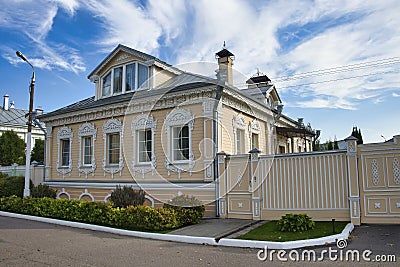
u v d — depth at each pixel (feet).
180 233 24.58
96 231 27.61
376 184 25.25
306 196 27.76
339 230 22.97
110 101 42.75
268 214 29.12
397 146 24.93
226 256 18.61
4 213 38.09
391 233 21.94
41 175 51.13
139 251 20.07
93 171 44.21
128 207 28.84
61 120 49.47
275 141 47.29
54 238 24.43
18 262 17.67
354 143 25.98
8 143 101.50
